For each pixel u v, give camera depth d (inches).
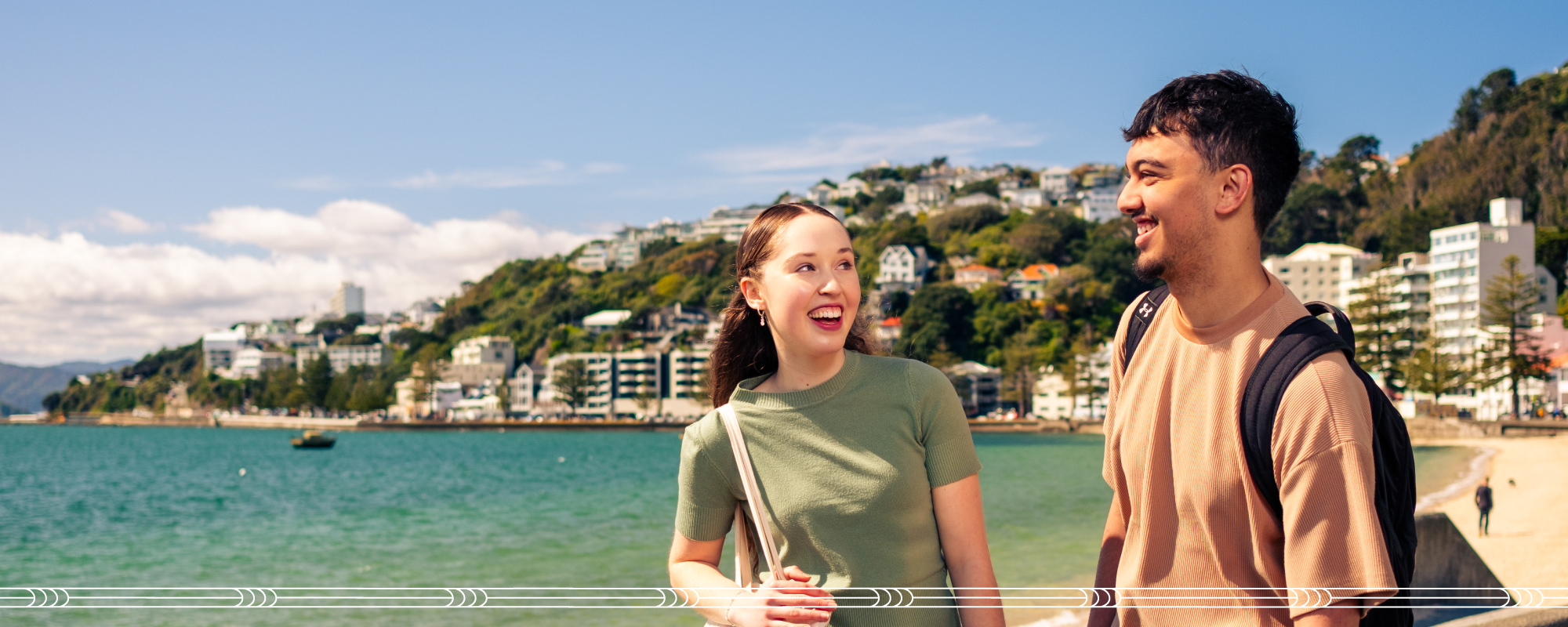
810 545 81.8
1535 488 1451.8
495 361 6673.2
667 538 1127.0
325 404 6638.8
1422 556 217.0
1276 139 67.1
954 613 82.2
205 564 999.6
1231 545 70.6
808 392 82.4
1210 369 70.7
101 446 4864.7
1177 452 72.9
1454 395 3361.2
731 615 81.0
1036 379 4638.3
